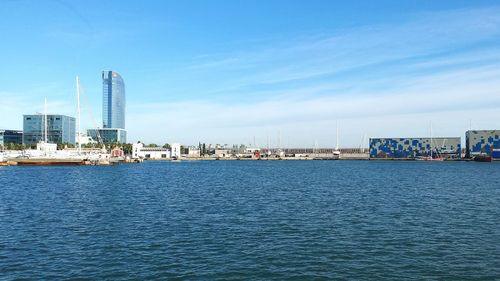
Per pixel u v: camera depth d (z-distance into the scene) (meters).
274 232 45.38
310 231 45.91
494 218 54.56
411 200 74.56
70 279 29.78
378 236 43.34
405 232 45.38
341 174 165.75
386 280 29.64
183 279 29.81
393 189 97.12
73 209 62.53
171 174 168.25
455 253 36.56
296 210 61.72
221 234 44.28
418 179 133.25
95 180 127.50
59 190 93.31
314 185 109.94
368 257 35.28
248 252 36.84
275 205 67.69
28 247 38.62
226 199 76.56
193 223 50.78
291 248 38.19
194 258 34.94
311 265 33.06
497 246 39.06
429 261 34.12
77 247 38.59
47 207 64.69
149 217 55.19
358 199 76.19
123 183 116.31
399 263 33.59
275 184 114.19
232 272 31.34
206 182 122.38
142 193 87.81
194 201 73.38
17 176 145.25
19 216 55.78
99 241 41.00
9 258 34.97
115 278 29.97
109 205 67.38
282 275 30.70
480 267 32.53
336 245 39.41
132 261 34.03
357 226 48.84
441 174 163.12
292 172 185.62
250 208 64.00
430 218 54.50
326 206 66.38
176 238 42.34
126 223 50.69
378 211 60.66
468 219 53.78
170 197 79.94
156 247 38.56
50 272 31.33
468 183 115.81
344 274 30.91
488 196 81.69
